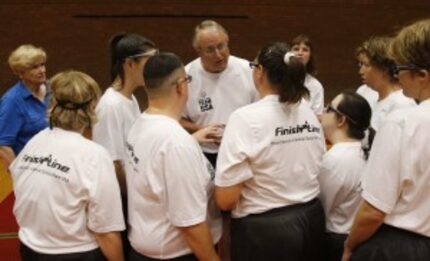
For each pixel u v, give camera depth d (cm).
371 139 254
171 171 191
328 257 244
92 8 849
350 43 904
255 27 882
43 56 331
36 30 847
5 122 326
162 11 861
